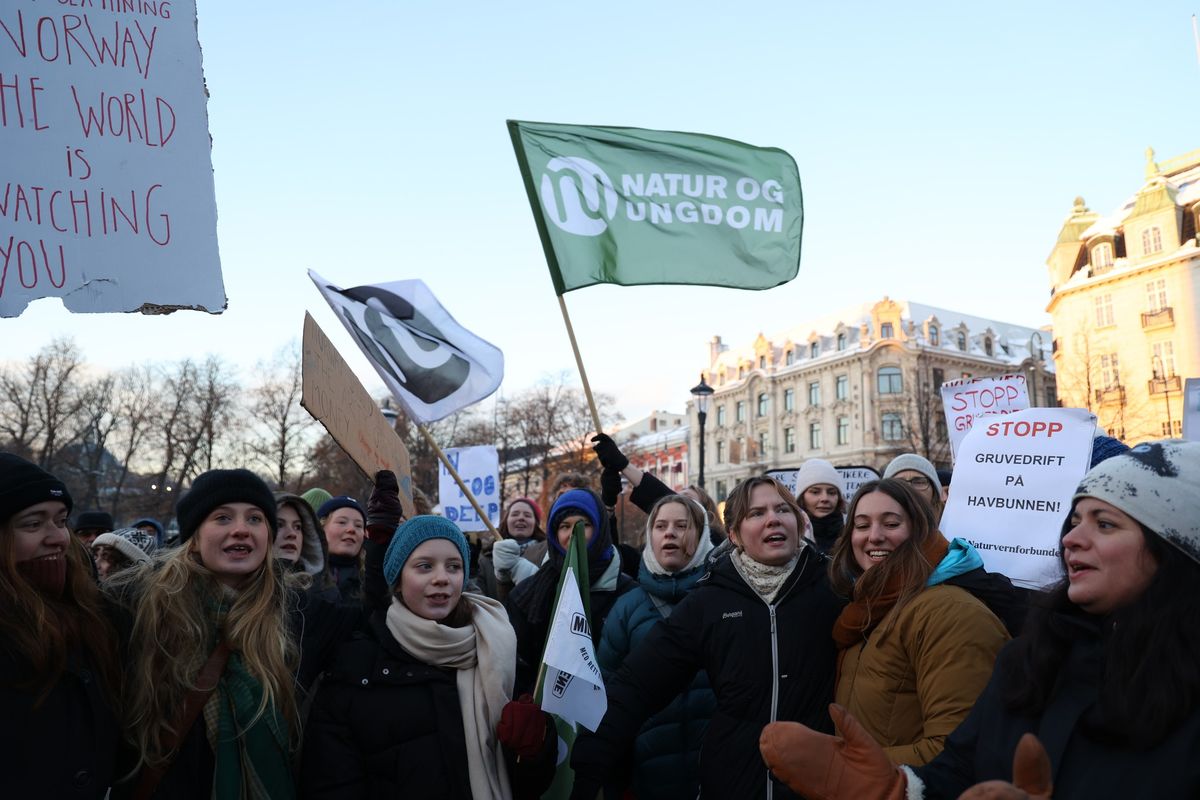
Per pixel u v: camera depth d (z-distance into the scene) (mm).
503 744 2809
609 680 3789
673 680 3262
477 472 8992
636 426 102812
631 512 41656
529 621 4086
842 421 64812
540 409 51625
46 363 45969
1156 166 47000
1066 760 1797
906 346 62156
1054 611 1977
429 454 42875
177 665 2418
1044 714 1893
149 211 2756
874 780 2057
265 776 2484
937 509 4977
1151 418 44250
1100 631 1863
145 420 47000
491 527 3805
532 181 4184
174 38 2877
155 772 2371
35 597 2199
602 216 4242
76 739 2199
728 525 3336
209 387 45750
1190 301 43625
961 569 2842
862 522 2996
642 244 4270
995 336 67688
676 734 3604
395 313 4047
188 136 2850
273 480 44781
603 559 4184
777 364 72125
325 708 2734
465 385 4062
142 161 2771
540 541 6734
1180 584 1748
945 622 2615
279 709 2557
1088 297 48281
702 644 3215
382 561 3043
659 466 86062
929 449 42281
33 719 2137
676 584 3809
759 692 3061
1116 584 1853
